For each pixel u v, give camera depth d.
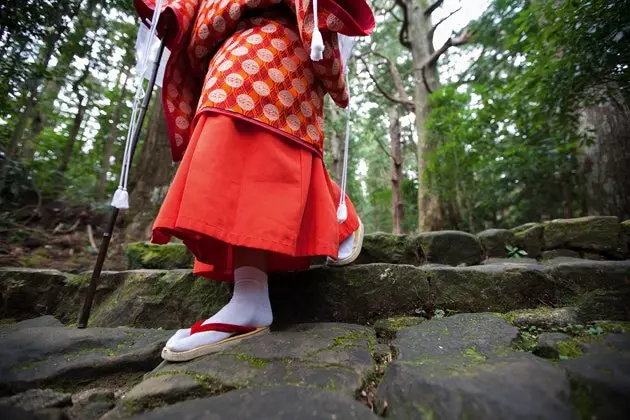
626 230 1.77
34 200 3.52
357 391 0.65
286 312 1.18
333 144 9.35
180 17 1.09
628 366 0.61
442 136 4.31
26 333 0.98
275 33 1.01
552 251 1.85
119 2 2.02
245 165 0.89
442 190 4.45
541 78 1.81
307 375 0.69
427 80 5.98
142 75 1.15
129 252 1.85
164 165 3.36
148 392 0.66
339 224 1.21
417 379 0.63
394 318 1.13
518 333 0.89
